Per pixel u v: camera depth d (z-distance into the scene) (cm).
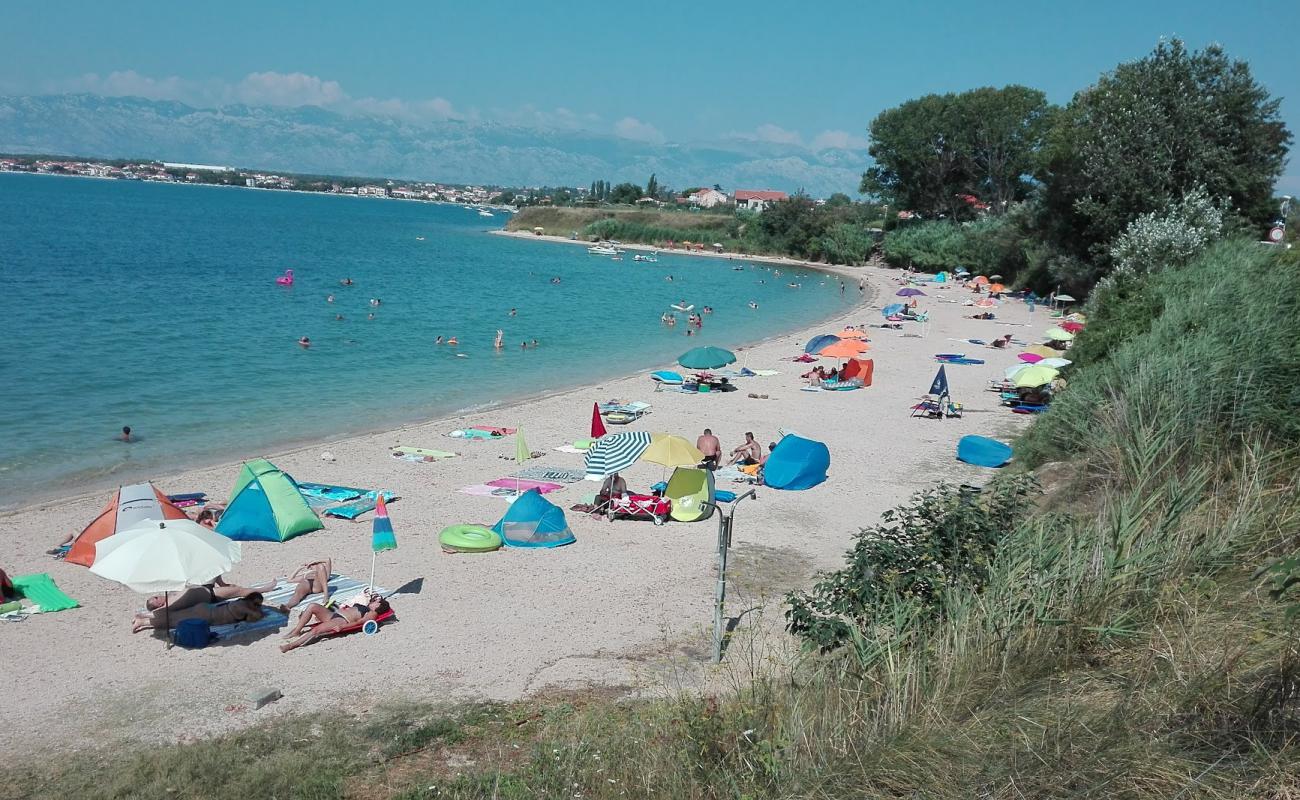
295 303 5488
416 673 1270
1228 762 568
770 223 12875
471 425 2816
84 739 1092
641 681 1231
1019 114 9812
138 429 2636
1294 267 1981
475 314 5534
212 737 1099
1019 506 1084
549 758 918
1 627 1385
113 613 1450
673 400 3250
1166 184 5416
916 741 669
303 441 2602
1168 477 1166
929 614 905
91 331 4091
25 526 1827
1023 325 5650
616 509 1952
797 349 4528
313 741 1083
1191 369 1427
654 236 14338
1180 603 781
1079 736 622
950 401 3080
